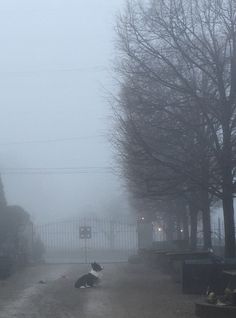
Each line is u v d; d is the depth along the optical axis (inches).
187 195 990.4
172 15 737.0
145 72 738.8
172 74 726.5
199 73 743.7
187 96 722.2
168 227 1663.4
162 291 734.5
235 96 716.0
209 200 985.5
